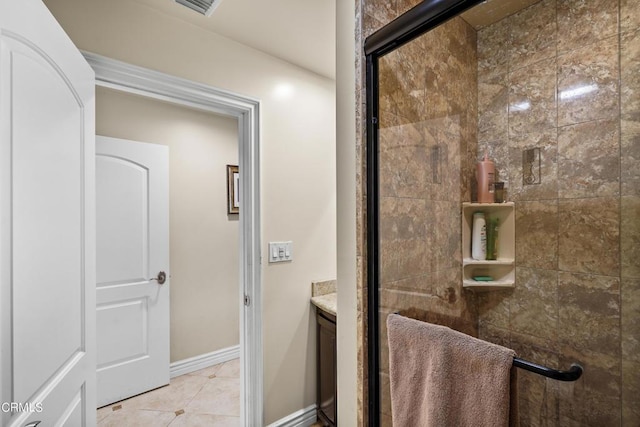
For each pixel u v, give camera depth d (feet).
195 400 7.18
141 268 7.43
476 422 2.35
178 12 4.78
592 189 3.18
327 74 6.79
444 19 2.77
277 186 6.06
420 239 3.49
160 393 7.45
